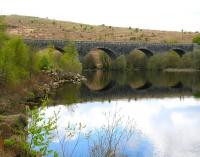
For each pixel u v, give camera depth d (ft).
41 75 265.54
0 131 99.09
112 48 447.83
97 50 491.72
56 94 219.82
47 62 293.23
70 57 339.57
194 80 351.46
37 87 214.90
